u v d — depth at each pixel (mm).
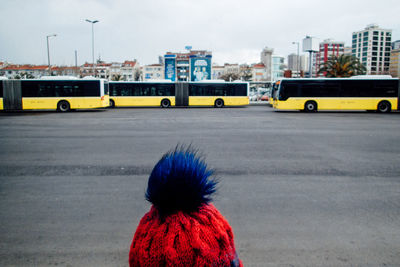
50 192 5840
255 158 8750
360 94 25359
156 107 34031
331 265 3404
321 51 188000
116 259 3520
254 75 152375
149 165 7957
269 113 24875
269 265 3400
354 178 6844
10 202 5301
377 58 186375
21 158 8773
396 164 8141
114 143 11109
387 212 4883
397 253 3652
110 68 133000
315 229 4273
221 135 12953
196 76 88875
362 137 12594
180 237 938
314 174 7145
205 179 1019
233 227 4316
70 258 3529
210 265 947
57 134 13242
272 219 4598
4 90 25859
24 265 3389
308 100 25672
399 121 18688
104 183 6418
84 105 26359
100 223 4453
